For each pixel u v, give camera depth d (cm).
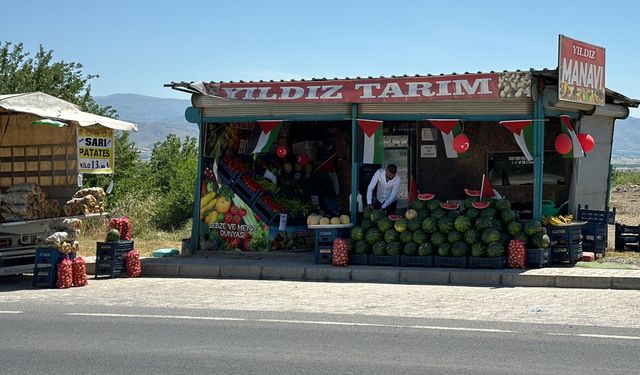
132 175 3067
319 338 964
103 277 1606
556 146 1580
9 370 834
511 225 1509
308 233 1833
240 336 981
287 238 1784
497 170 1786
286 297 1304
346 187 1973
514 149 1767
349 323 1058
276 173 1906
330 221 1647
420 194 1653
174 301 1278
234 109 1736
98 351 912
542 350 891
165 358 873
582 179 1730
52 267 1465
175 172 3584
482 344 923
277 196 1858
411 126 1853
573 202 1694
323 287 1418
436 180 1838
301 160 1962
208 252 1792
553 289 1363
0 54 2875
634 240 1802
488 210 1523
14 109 1426
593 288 1372
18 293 1405
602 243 1688
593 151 1775
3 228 1458
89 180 2803
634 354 870
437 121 1579
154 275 1639
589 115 1719
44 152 1595
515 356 864
